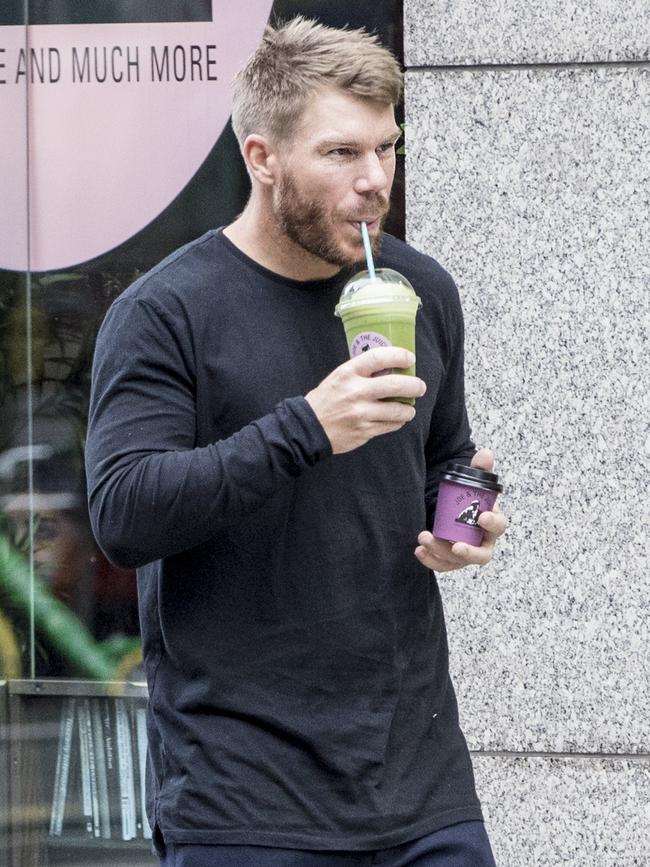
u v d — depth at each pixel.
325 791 8.23
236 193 14.39
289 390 8.43
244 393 8.35
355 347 8.07
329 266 8.59
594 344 13.62
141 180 14.46
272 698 8.25
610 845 13.77
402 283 8.14
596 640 13.73
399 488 8.66
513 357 13.69
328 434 7.67
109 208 14.51
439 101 13.66
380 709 8.43
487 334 13.71
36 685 14.78
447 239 13.71
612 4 13.40
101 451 8.14
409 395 7.65
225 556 8.28
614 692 13.73
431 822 8.55
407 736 8.58
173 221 14.48
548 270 13.62
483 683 13.83
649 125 13.47
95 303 14.61
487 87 13.61
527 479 13.71
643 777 13.67
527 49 13.52
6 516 14.73
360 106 8.12
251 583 8.28
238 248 8.61
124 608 14.69
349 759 8.25
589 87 13.51
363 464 8.50
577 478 13.69
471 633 13.81
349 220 8.20
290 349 8.48
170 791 8.36
